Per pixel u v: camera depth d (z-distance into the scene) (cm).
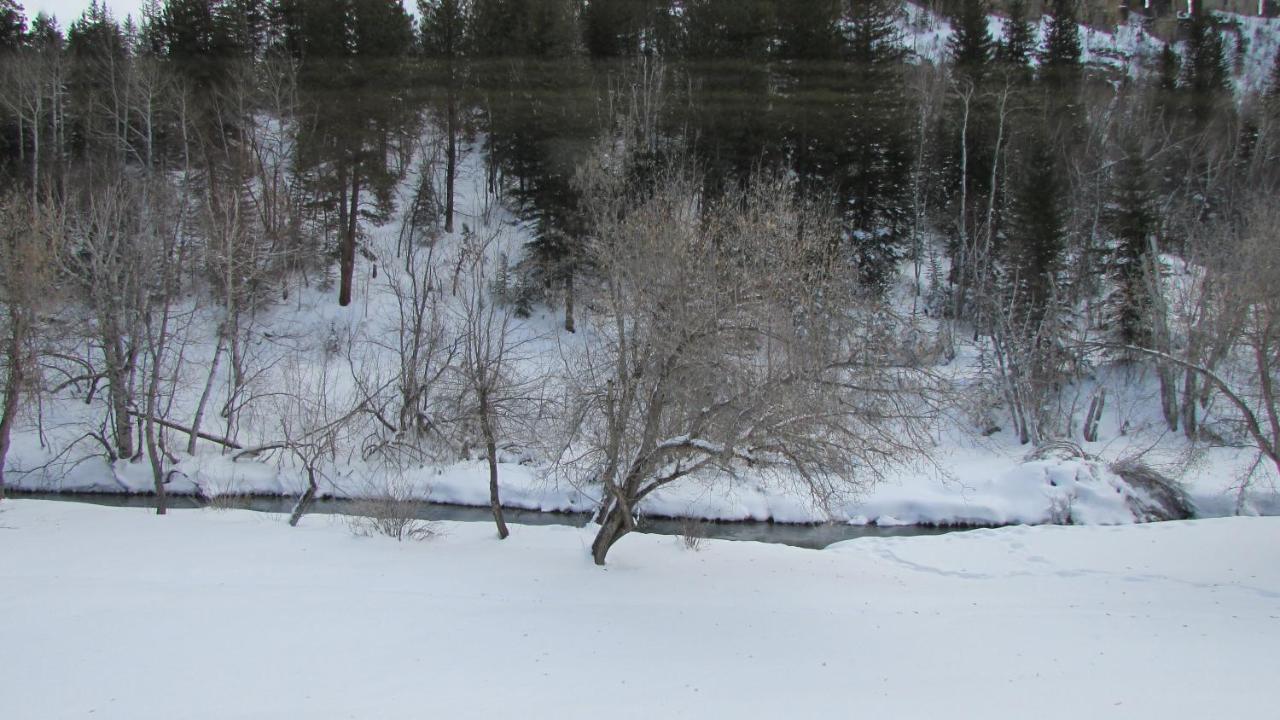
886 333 1213
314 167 3453
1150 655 939
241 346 2706
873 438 1180
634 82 3841
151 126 3055
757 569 1414
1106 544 1630
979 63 4134
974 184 3778
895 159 3372
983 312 2861
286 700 748
